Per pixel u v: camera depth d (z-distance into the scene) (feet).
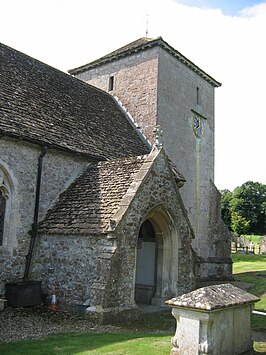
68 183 41.24
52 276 34.53
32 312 31.60
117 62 65.92
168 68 63.05
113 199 34.73
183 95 66.33
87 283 31.81
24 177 37.14
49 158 39.68
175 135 62.90
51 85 50.19
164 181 37.01
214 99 76.48
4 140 35.60
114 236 30.78
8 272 35.04
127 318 30.96
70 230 33.73
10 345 21.93
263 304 41.63
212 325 19.24
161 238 38.65
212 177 72.49
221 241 69.51
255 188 261.44
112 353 20.63
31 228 37.22
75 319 29.81
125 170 38.19
